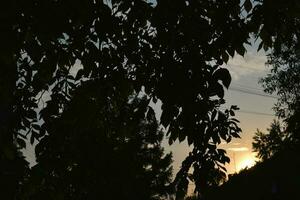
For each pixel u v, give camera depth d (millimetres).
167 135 4047
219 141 4156
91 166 4562
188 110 3879
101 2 3889
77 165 4555
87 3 3697
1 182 4402
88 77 4289
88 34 4047
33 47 3865
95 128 4578
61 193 4480
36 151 4496
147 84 4234
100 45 4105
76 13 3711
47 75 4043
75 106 4301
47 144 4492
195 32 3959
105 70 4266
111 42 4219
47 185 4500
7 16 3377
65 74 4598
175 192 4219
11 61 3541
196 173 4199
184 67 3898
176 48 3965
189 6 3961
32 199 4465
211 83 3764
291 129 5844
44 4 3604
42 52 3910
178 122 3951
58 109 4586
